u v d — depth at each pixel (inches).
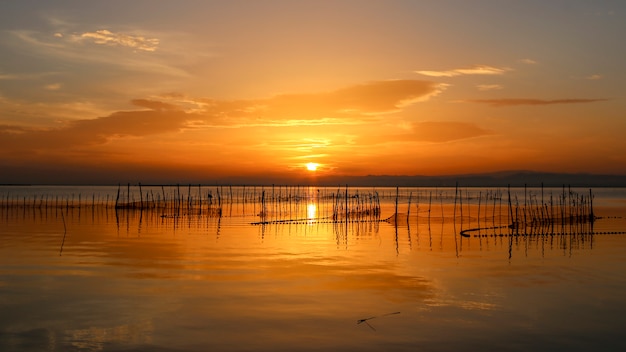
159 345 586.9
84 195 6407.5
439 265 1083.9
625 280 927.0
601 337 617.9
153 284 880.9
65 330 636.7
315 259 1157.1
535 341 603.5
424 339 609.6
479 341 603.2
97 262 1097.4
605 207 3639.3
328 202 4768.7
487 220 2460.6
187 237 1598.2
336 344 592.7
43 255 1193.4
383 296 805.2
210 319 682.2
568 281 919.0
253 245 1407.5
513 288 861.2
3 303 754.8
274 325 659.4
